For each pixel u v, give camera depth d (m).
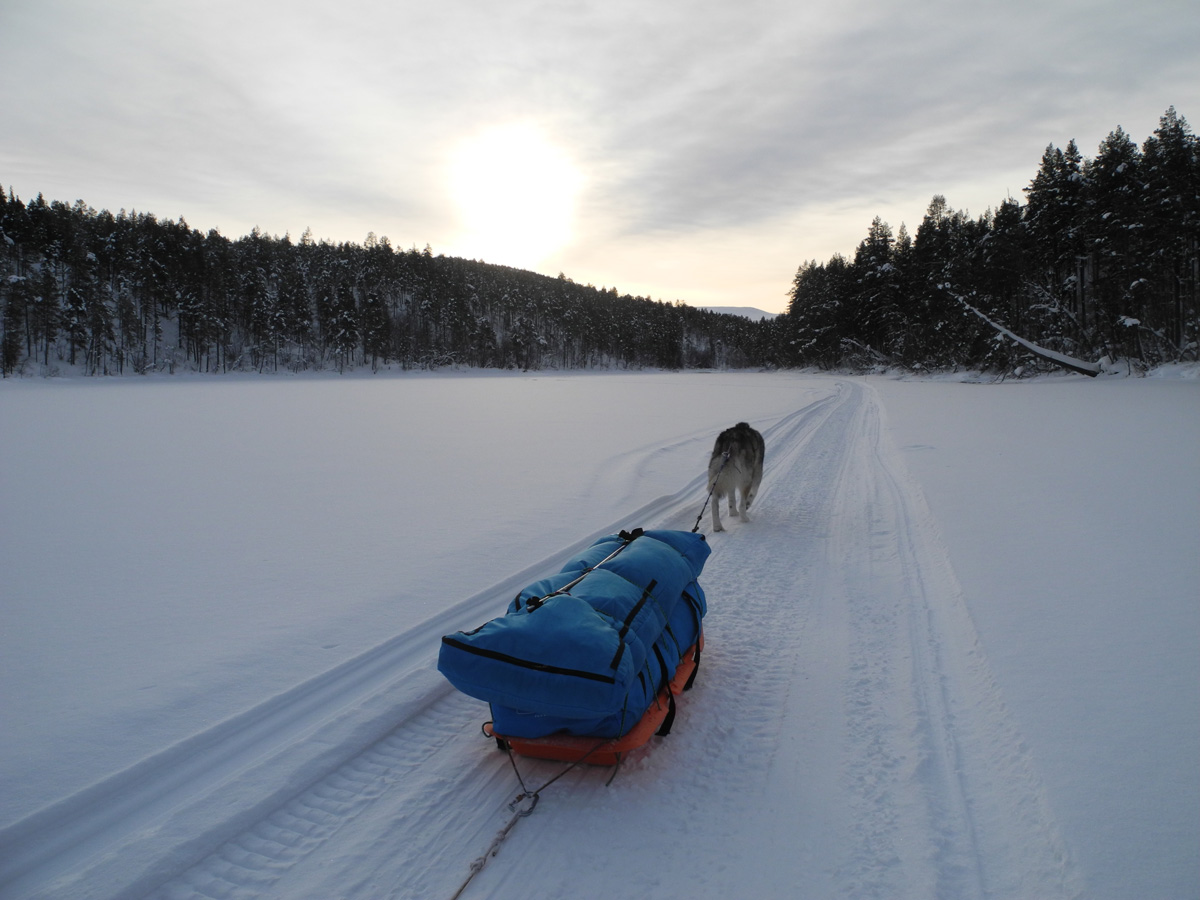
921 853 2.33
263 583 5.21
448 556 5.91
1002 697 3.10
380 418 19.34
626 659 2.60
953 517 6.36
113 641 4.13
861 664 3.79
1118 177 36.09
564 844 2.47
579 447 12.91
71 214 79.38
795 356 78.44
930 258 51.31
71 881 2.22
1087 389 24.88
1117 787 2.39
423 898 2.21
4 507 7.87
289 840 2.50
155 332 74.50
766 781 2.81
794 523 7.09
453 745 3.15
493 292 114.62
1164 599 4.00
